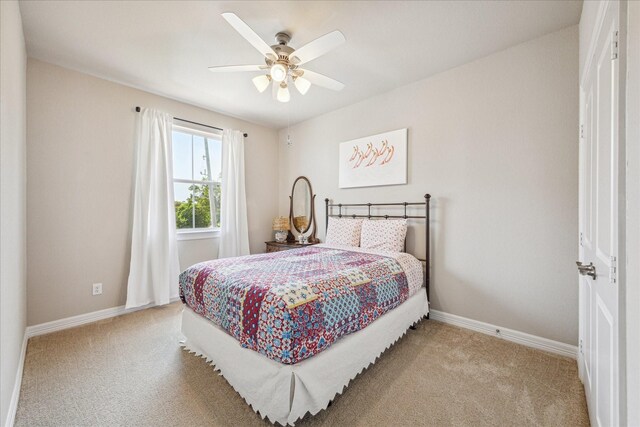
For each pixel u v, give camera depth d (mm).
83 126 2676
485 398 1593
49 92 2486
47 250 2473
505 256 2332
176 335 2410
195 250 3562
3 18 1278
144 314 2893
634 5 750
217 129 3771
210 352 1847
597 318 1266
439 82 2715
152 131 3068
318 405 1355
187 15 1896
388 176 3094
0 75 1228
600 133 1221
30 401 1559
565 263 2057
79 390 1658
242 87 3002
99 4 1788
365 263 2205
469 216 2533
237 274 1885
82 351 2125
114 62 2496
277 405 1335
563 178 2062
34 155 2410
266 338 1387
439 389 1676
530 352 2107
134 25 2000
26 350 2129
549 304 2123
